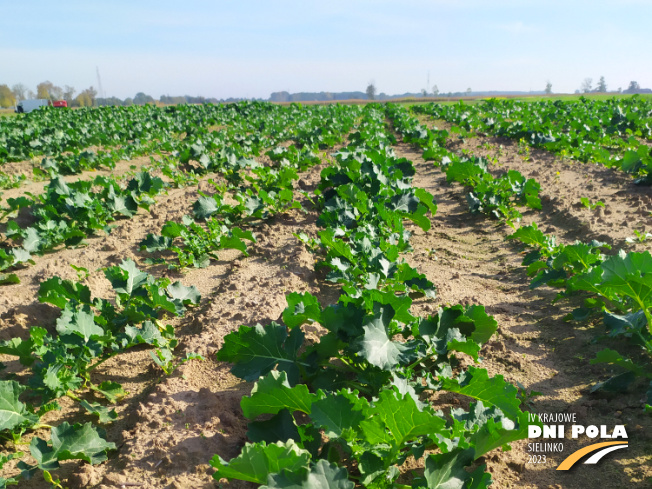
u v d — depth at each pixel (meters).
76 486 3.73
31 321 6.20
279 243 9.30
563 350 5.52
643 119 24.02
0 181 14.42
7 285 7.62
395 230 9.07
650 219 9.37
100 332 5.17
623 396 4.59
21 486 3.82
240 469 2.90
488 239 9.81
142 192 11.91
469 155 19.12
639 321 4.91
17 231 9.23
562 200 11.26
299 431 3.60
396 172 12.32
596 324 5.95
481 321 4.88
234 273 7.93
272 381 3.60
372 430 3.26
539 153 19.09
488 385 3.98
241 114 42.66
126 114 40.97
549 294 6.99
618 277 4.47
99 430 4.36
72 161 16.64
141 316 5.69
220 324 6.11
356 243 7.45
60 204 10.13
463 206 12.23
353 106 51.94
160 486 3.64
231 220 10.66
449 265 8.43
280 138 25.73
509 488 3.72
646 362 4.95
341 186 10.45
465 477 3.32
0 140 20.02
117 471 3.85
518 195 11.91
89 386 4.95
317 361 4.64
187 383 4.95
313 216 11.12
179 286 6.74
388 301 4.38
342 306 4.49
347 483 2.90
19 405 4.19
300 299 4.75
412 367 4.67
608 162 15.02
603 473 3.78
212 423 4.30
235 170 16.14
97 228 10.07
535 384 4.94
